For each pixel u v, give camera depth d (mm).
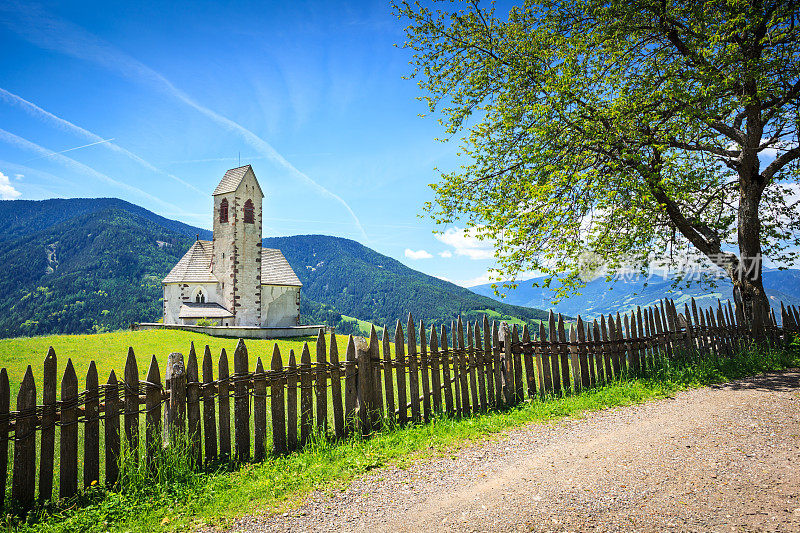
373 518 4699
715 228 17078
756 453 5961
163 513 4996
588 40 15125
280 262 58781
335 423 7297
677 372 11125
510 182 15062
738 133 15055
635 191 13086
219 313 50469
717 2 12938
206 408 6312
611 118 13281
